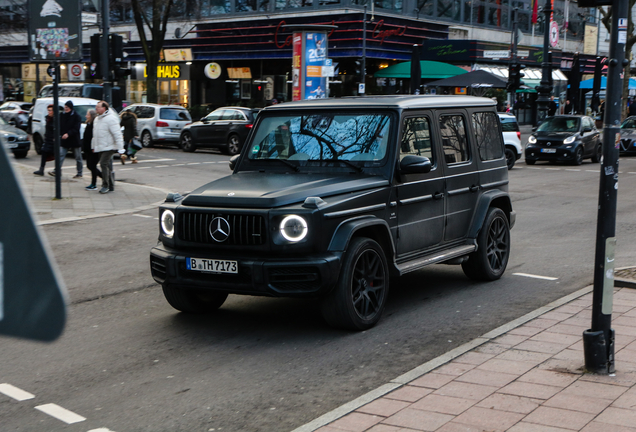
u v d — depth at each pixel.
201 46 42.69
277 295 5.48
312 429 3.81
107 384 4.79
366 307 5.98
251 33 40.34
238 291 5.61
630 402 4.11
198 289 5.83
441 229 7.04
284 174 6.47
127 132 22.11
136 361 5.27
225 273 5.60
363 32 34.97
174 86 45.59
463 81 31.45
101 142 15.30
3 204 0.91
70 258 9.25
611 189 4.50
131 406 4.38
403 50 38.69
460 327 6.09
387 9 38.16
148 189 16.38
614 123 4.48
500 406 4.08
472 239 7.48
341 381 4.79
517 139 22.66
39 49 13.59
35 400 4.50
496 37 45.25
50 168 20.34
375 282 6.09
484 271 7.70
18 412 4.29
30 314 0.90
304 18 38.12
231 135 25.98
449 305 6.85
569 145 23.73
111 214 12.95
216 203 5.73
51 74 13.94
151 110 28.28
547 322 5.91
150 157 24.78
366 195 5.98
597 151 25.48
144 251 9.74
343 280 5.65
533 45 48.06
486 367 4.80
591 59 52.34
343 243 5.60
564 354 5.05
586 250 9.68
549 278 8.02
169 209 5.95
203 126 26.86
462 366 4.83
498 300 7.04
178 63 44.88
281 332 5.99
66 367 5.15
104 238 10.70
